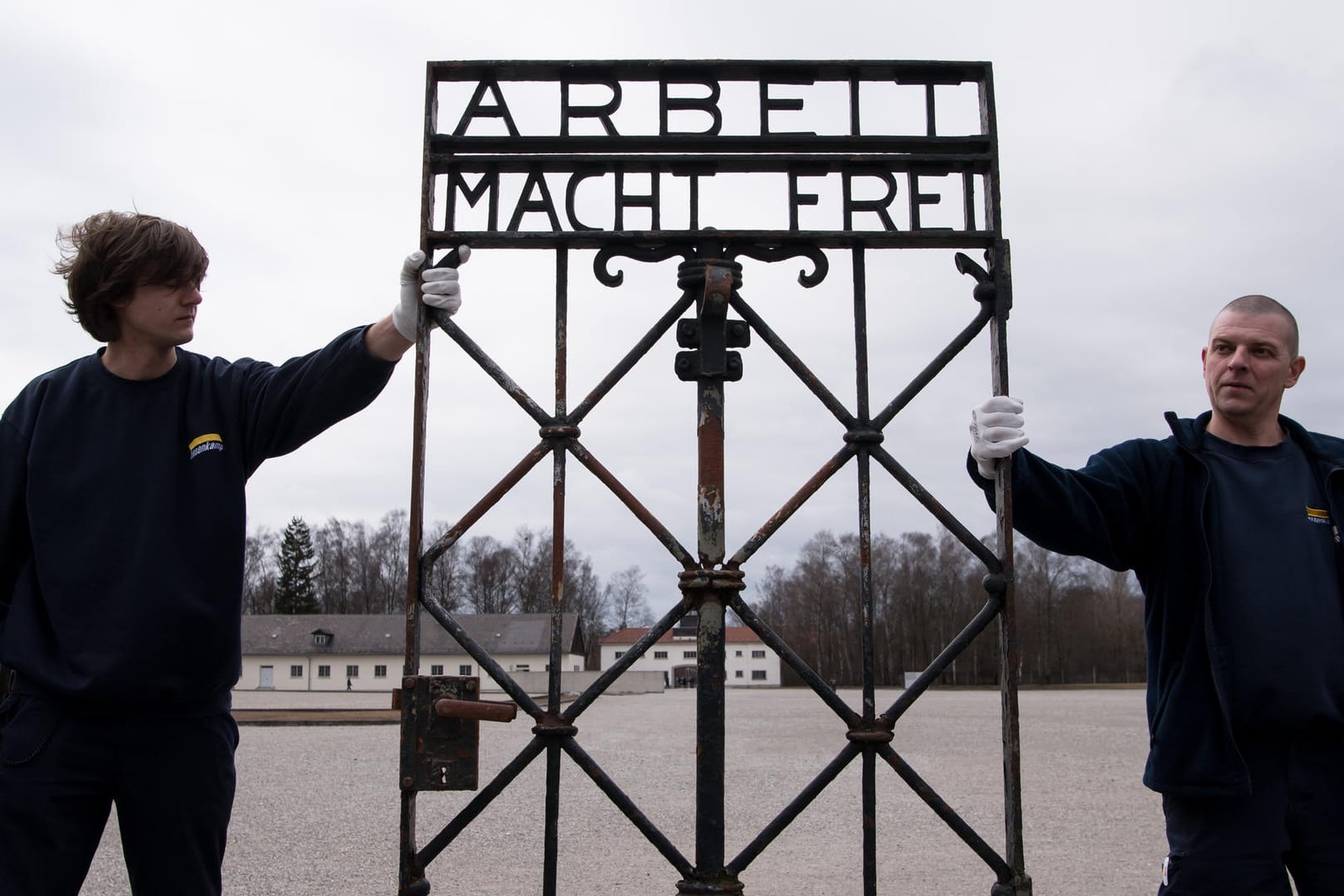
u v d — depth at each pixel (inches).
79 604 86.5
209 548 90.9
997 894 92.1
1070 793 330.3
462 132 103.3
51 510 88.2
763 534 97.3
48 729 85.0
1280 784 91.8
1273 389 99.4
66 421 90.7
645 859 225.0
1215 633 94.5
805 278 101.3
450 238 99.7
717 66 103.3
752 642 2480.3
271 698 1362.0
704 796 94.6
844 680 1989.4
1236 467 100.4
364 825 272.1
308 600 2486.5
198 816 88.7
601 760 417.4
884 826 266.5
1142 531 101.4
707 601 96.7
